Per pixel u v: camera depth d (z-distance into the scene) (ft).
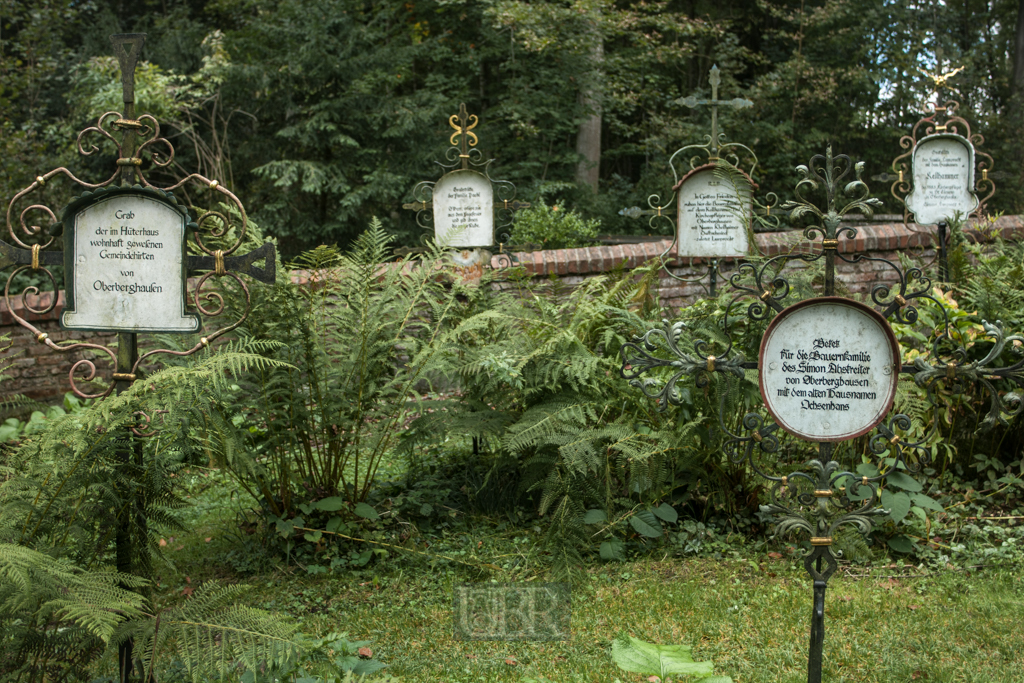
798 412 8.70
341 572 13.29
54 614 7.70
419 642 11.00
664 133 52.21
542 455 13.89
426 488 15.85
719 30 53.62
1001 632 10.84
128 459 9.38
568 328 14.78
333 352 14.07
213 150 48.16
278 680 9.32
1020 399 8.77
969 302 17.01
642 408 14.32
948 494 15.56
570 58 50.42
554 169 53.21
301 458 14.10
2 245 9.52
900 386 14.38
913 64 52.42
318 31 42.60
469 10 52.65
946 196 22.47
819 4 58.18
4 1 39.55
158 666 9.50
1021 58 54.29
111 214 9.53
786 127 52.31
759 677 9.87
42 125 41.88
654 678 9.87
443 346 13.92
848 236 8.96
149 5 55.36
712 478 14.74
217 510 16.03
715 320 14.61
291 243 45.91
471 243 21.81
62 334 23.17
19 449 9.03
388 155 45.11
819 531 8.89
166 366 10.05
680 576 13.07
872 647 10.57
